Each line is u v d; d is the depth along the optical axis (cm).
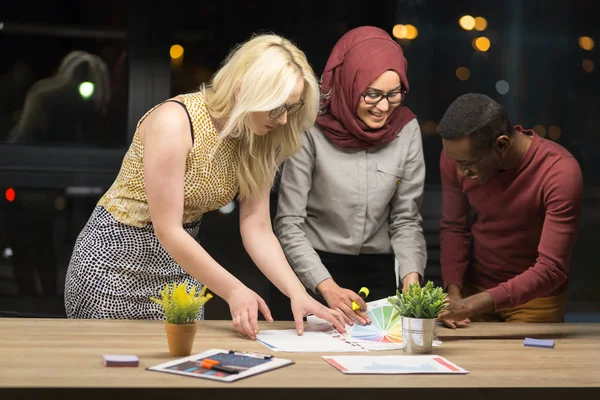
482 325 216
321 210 242
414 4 384
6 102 352
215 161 198
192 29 361
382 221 245
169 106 191
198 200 201
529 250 242
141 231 204
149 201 188
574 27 399
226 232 361
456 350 183
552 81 403
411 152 246
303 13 372
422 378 153
